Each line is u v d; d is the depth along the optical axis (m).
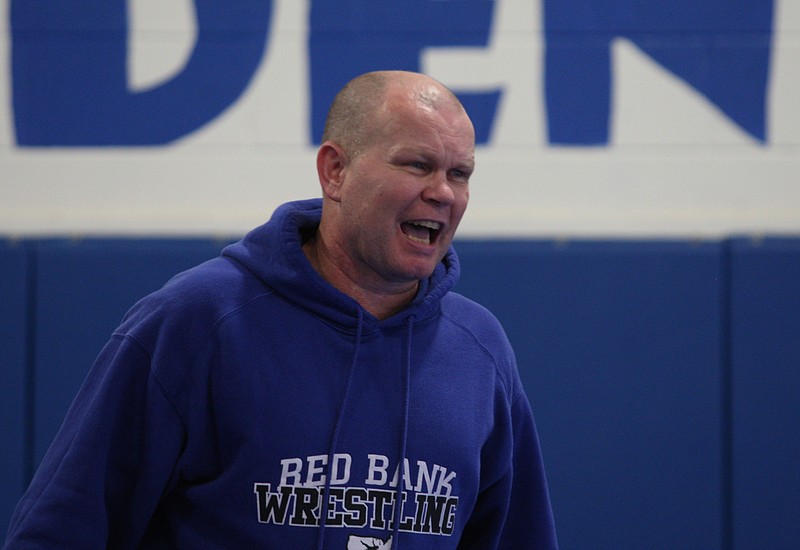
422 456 4.83
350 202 4.72
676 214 10.50
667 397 10.07
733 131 10.57
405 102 4.66
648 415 10.05
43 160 10.31
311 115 10.50
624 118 10.57
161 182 10.38
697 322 10.11
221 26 10.47
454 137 4.66
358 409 4.78
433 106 4.68
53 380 9.88
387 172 4.61
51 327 9.92
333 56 10.52
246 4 10.48
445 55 10.57
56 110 10.36
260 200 10.45
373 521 4.68
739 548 9.99
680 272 10.12
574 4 10.59
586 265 10.12
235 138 10.45
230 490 4.59
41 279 9.95
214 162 10.42
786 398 10.07
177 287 4.82
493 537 5.55
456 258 5.43
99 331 9.95
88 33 10.39
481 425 5.09
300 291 4.82
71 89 10.36
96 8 10.40
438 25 10.57
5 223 10.23
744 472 10.04
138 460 4.64
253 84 10.47
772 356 10.10
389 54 10.55
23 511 4.57
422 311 5.07
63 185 10.32
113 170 10.36
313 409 4.68
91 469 4.54
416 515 4.80
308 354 4.78
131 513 4.66
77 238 10.02
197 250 10.05
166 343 4.64
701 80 10.60
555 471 9.99
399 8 10.56
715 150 10.55
